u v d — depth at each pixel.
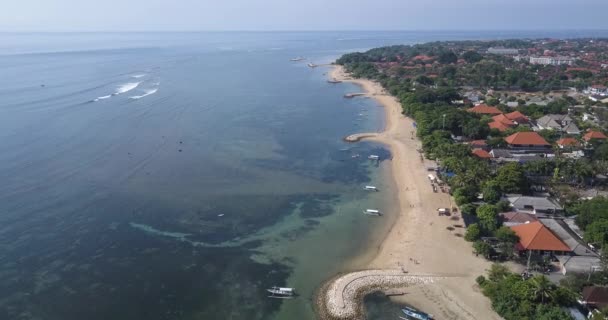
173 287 79.00
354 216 107.00
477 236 92.38
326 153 153.88
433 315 71.75
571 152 142.50
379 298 76.06
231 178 129.00
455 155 134.25
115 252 89.06
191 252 90.12
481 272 82.75
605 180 121.12
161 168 134.12
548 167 124.00
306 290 78.81
